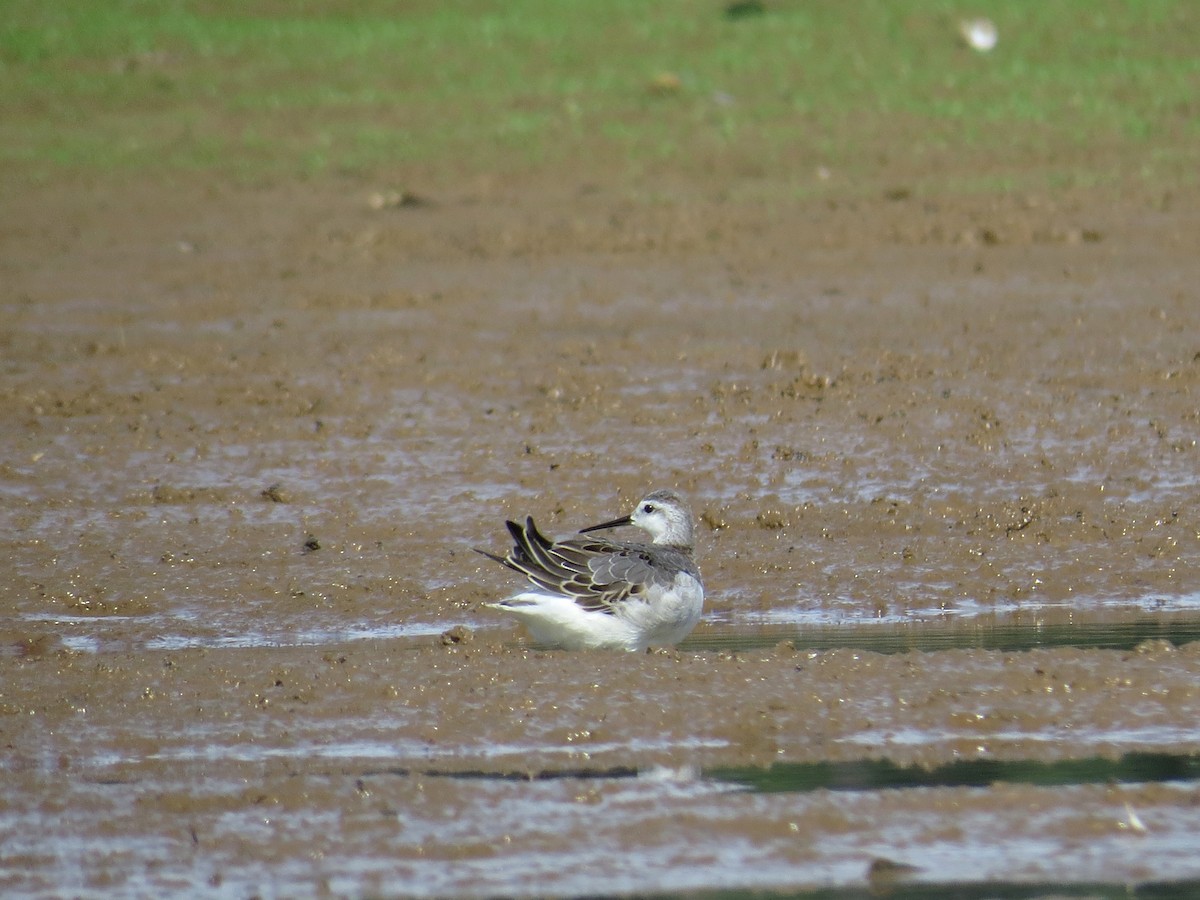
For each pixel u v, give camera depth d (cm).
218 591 1342
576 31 3922
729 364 1994
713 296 2362
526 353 2073
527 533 1204
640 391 1894
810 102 3462
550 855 841
